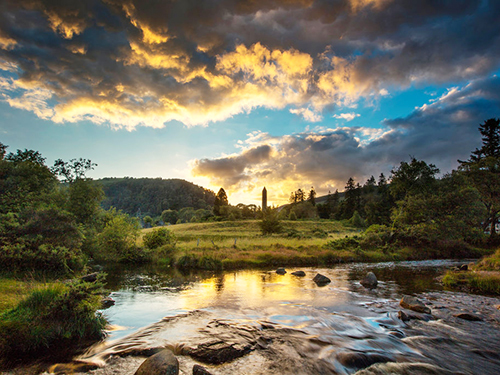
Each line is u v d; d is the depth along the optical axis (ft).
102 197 79.46
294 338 22.98
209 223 244.63
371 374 17.40
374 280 46.14
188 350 19.98
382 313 30.53
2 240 40.09
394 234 107.24
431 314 30.14
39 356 18.26
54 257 42.04
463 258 95.71
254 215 329.11
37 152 77.97
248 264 68.18
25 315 20.70
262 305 33.35
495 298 37.70
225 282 47.85
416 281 50.34
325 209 378.94
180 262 67.62
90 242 70.54
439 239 106.52
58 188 74.54
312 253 81.97
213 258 66.90
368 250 95.50
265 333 23.97
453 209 115.34
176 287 43.14
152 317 28.04
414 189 161.17
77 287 22.71
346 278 53.26
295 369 17.78
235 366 18.07
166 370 15.55
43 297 22.95
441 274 58.70
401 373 17.54
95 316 23.56
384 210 256.32
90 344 20.74
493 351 20.97
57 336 20.33
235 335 23.24
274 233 159.63
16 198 56.29
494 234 123.44
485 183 128.06
